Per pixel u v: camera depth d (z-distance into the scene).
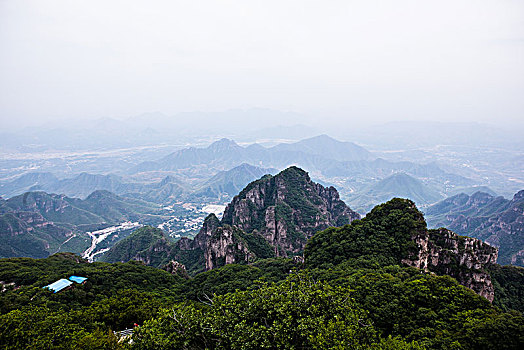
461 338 39.94
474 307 48.69
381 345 35.22
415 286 53.22
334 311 40.25
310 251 95.38
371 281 57.53
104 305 59.56
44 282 77.62
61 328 43.88
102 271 90.06
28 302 64.12
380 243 79.44
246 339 34.56
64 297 69.94
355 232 87.75
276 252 145.25
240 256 126.88
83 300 70.75
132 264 109.31
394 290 53.47
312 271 77.56
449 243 79.25
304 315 38.28
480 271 72.81
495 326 38.91
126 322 56.44
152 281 96.50
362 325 40.34
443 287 52.59
